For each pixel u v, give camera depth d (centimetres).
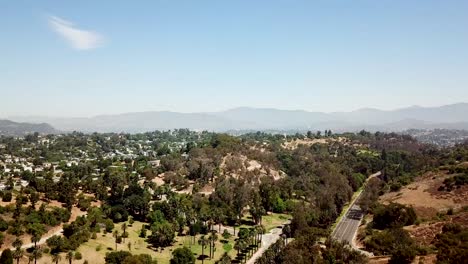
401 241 13538
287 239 17712
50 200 17412
